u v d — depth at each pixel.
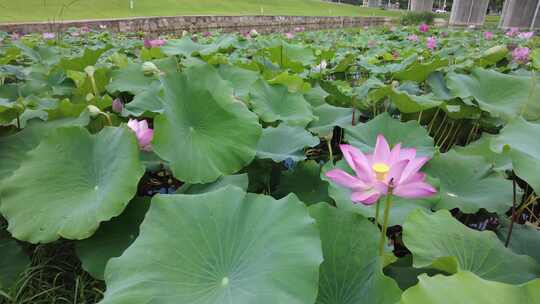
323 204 1.13
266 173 1.68
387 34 8.27
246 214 1.04
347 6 33.25
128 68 2.52
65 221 1.22
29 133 1.69
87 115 1.68
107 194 1.24
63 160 1.37
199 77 1.61
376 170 0.90
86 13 13.27
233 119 1.54
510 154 1.13
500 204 1.34
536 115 1.99
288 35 6.39
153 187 1.84
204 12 17.48
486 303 0.71
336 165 1.47
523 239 1.27
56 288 1.28
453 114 2.08
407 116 2.27
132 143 1.31
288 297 0.84
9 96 2.40
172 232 0.99
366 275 0.98
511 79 2.18
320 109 2.27
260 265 0.92
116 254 1.24
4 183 1.31
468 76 2.31
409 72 2.46
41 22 9.34
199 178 1.39
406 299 0.74
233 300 0.85
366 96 2.28
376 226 1.07
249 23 17.06
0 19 10.27
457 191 1.49
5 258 1.31
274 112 2.07
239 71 2.50
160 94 1.46
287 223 1.00
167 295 0.86
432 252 1.03
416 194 0.90
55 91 2.46
